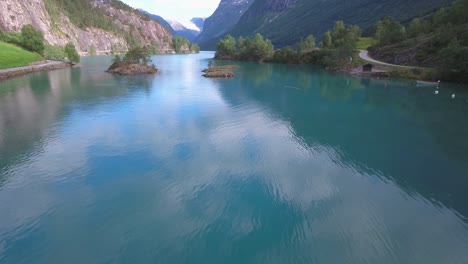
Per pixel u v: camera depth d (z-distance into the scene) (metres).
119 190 25.28
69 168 28.83
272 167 29.44
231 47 181.75
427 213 22.45
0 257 18.11
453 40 74.88
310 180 27.08
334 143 35.47
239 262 17.91
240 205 23.33
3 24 147.00
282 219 21.70
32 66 99.69
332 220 21.64
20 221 21.33
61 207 22.97
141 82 78.50
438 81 69.56
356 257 18.27
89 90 66.06
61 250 18.72
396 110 49.50
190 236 19.98
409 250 18.83
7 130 38.62
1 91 63.53
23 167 28.91
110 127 40.22
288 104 53.84
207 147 34.00
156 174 27.88
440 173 28.34
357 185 26.33
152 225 21.03
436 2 193.38
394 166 29.77
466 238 19.89
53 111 47.56
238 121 43.31
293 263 17.84
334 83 77.69
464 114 46.88
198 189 25.48
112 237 19.88
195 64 140.50
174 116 45.62
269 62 151.00
